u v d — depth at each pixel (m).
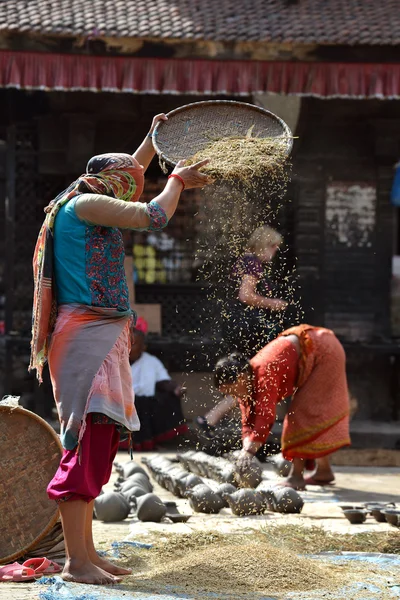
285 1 11.61
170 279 12.54
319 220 12.31
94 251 4.30
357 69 10.80
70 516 4.18
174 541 5.25
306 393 7.54
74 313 4.26
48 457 4.90
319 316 12.32
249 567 4.45
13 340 11.80
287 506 6.49
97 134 12.24
